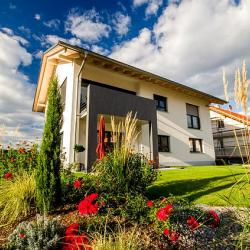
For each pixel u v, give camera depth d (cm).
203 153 1503
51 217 293
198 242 235
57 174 331
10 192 330
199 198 395
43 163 322
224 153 2077
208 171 776
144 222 270
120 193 348
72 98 942
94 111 842
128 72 1129
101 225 257
